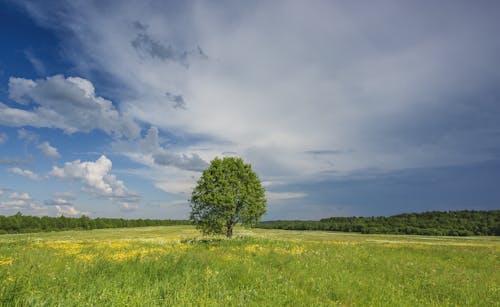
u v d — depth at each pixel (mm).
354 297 9367
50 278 9141
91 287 8086
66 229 103438
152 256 14930
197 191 40094
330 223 122938
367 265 15547
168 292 8250
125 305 7031
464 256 21172
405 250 23125
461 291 10859
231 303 7781
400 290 10531
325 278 11711
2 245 20750
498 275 14586
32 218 95062
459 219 102938
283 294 9031
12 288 7453
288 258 15969
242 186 38719
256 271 11719
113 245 22828
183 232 84188
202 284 9461
